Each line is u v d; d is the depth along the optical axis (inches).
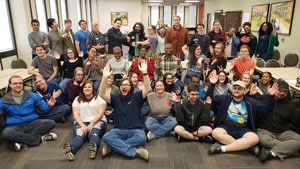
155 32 223.6
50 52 185.9
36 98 112.2
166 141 110.6
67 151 94.4
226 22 388.8
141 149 96.4
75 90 133.4
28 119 108.5
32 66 153.9
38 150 102.2
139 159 95.7
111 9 487.2
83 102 108.7
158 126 114.2
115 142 96.3
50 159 95.5
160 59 164.4
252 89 117.5
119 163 92.9
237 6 343.3
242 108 104.1
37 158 96.3
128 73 154.7
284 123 104.1
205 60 158.9
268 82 131.6
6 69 171.5
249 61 145.0
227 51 207.5
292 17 207.5
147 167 90.4
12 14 191.6
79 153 99.5
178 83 150.9
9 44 193.9
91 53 162.2
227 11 388.2
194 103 110.6
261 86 133.3
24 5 191.2
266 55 202.2
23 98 107.6
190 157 97.0
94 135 101.4
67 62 162.9
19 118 106.8
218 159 95.6
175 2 601.9
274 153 94.3
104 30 494.9
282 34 224.7
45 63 155.6
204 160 95.0
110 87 121.7
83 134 102.5
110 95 106.7
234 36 208.7
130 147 97.2
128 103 105.7
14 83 103.0
